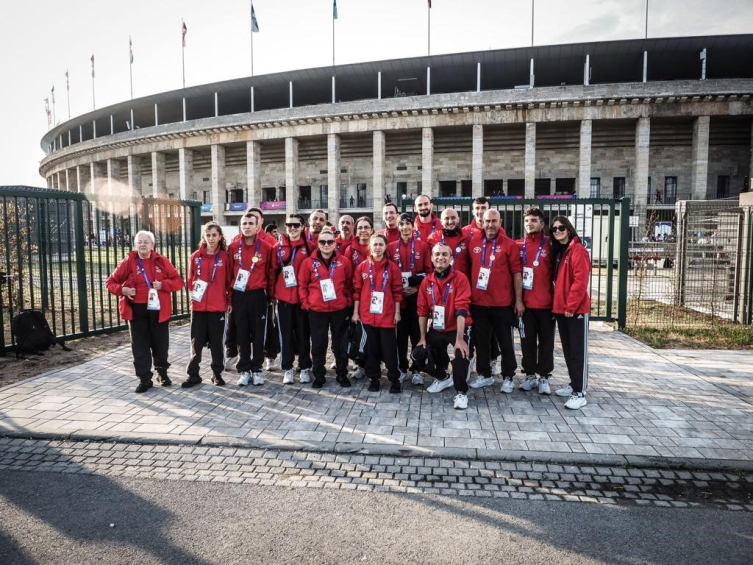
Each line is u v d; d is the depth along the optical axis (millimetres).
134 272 6062
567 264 5547
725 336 9250
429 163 40531
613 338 9227
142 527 3295
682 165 39375
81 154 57406
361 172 45438
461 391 5520
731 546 3088
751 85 34906
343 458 4340
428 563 2906
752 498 3691
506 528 3283
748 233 10641
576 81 44375
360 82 44719
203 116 55188
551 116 38219
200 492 3764
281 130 44000
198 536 3188
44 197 8195
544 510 3516
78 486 3867
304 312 6512
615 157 40312
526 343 6031
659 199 39156
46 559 2957
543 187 41969
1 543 3119
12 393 6039
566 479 3967
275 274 6547
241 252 6367
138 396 5941
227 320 6965
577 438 4660
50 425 4992
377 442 4578
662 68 40906
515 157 41844
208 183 50969
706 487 3852
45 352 8227
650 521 3377
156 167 50562
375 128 41531
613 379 6594
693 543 3121
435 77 43531
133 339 6086
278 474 4059
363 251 7047
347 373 6770
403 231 6570
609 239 9805
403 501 3633
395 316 6023
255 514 3453
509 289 5980
